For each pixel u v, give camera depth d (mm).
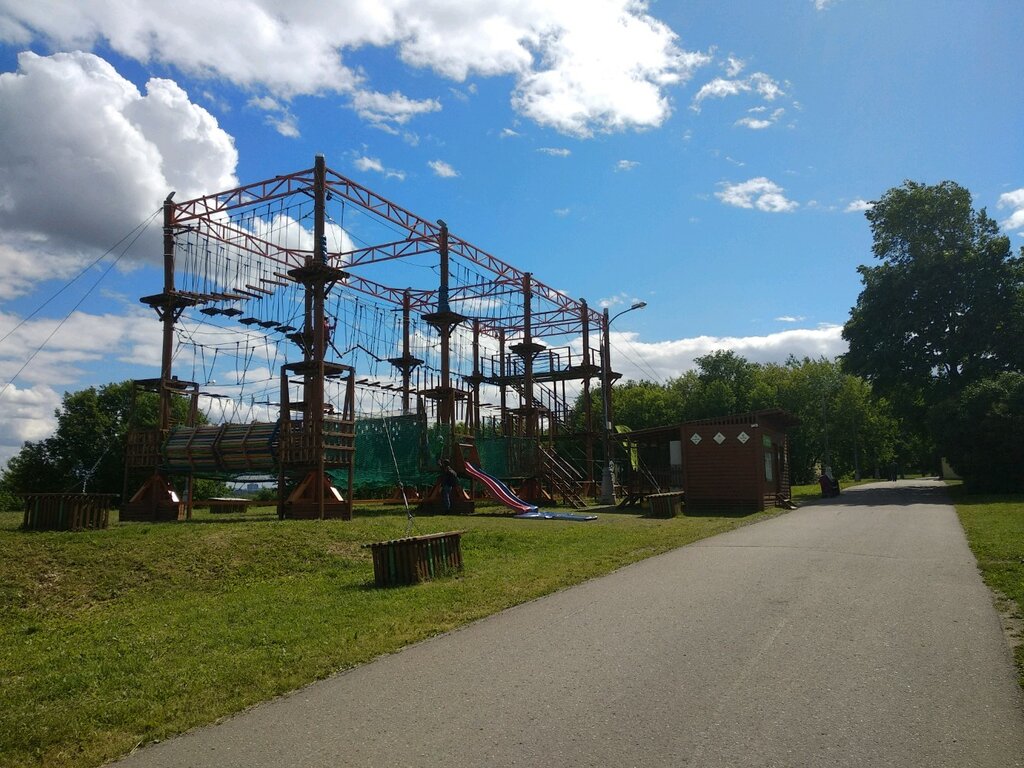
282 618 9461
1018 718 5305
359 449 26781
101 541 13633
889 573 11539
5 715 6137
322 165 23281
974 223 45125
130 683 6918
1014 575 10898
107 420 47938
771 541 16391
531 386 37844
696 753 4789
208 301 25266
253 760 4980
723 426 28281
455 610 9523
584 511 29016
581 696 5992
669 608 9258
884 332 44969
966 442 36375
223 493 45781
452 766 4727
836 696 5820
